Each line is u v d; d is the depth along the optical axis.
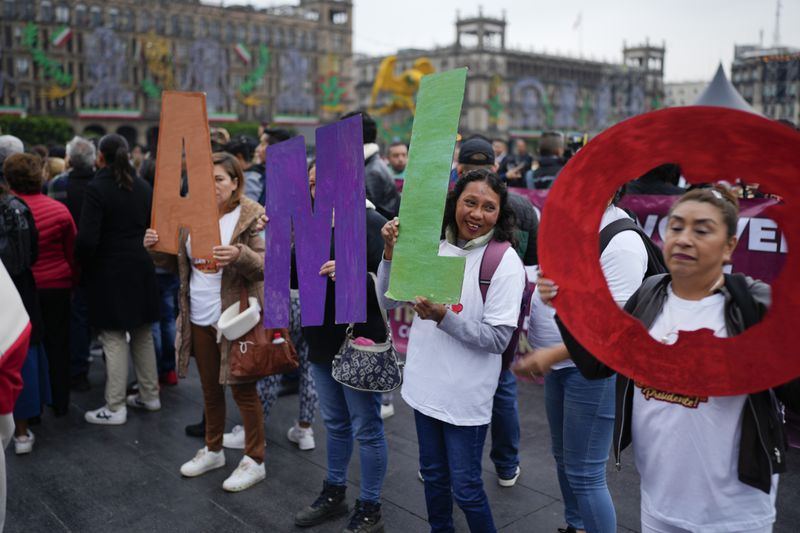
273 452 4.02
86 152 5.21
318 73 80.12
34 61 60.12
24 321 2.19
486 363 2.43
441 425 2.50
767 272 4.05
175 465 3.85
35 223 4.27
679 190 4.20
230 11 71.44
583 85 94.38
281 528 3.16
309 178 3.16
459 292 2.27
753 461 1.67
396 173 6.35
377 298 2.85
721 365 1.61
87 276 4.44
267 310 3.11
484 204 2.41
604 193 1.68
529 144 87.19
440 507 2.55
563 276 1.73
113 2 63.50
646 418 1.82
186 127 3.21
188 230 3.40
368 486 3.01
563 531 3.07
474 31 85.94
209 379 3.63
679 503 1.76
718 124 1.49
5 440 2.24
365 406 2.96
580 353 1.86
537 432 4.31
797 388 1.62
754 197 4.10
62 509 3.36
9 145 4.71
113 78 63.06
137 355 4.66
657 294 1.81
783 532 3.08
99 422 4.48
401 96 50.03
